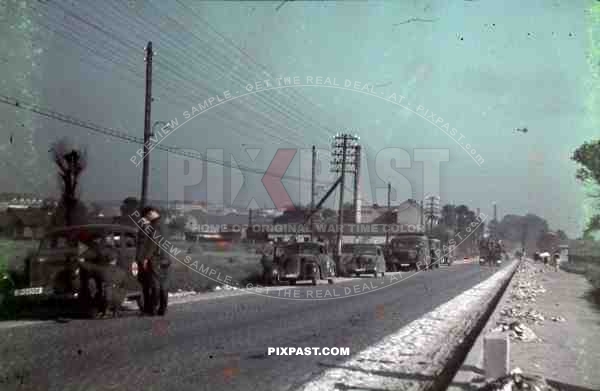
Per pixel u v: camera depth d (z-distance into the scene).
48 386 6.66
